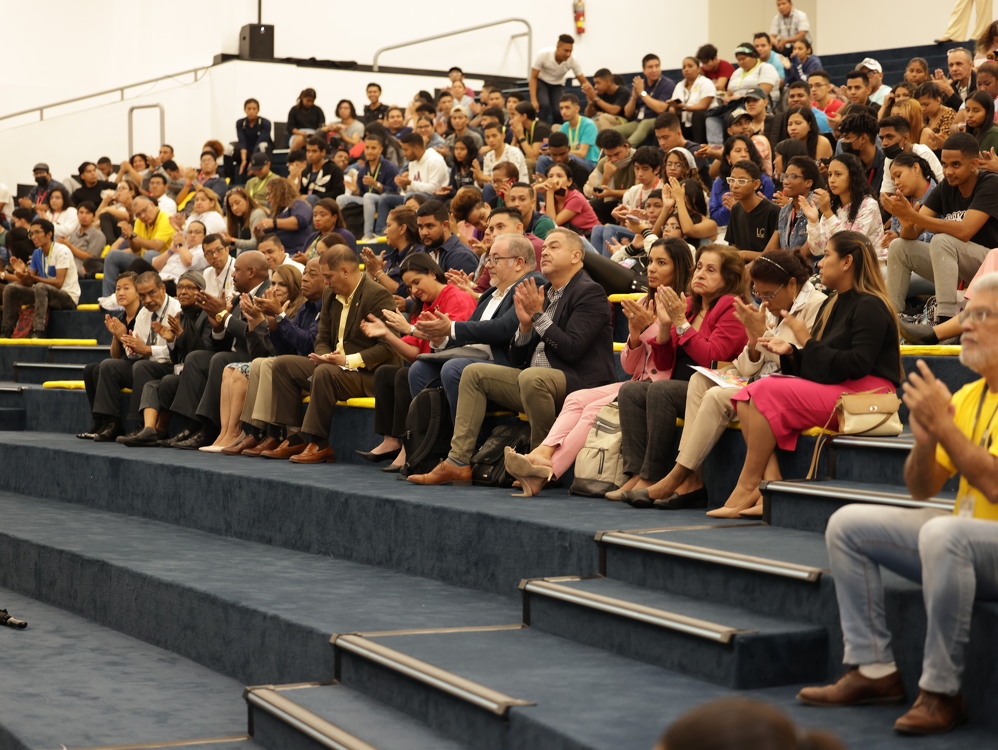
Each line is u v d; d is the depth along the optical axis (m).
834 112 9.91
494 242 5.17
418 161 10.20
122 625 4.49
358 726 2.94
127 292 7.31
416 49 14.91
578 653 3.16
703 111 10.70
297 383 5.91
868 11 16.50
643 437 4.31
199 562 4.61
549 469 4.45
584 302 4.78
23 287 9.59
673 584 3.33
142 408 6.70
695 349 4.34
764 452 3.86
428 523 4.27
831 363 3.80
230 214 9.62
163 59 14.66
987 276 2.67
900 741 2.39
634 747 2.38
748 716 0.89
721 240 7.16
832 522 2.65
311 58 14.33
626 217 6.59
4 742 3.23
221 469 5.45
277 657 3.64
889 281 5.07
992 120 6.29
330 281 5.84
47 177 12.88
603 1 15.91
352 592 4.03
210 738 3.21
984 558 2.42
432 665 3.02
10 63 14.40
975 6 13.13
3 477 6.99
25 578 5.17
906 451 3.60
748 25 17.03
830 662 2.88
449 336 5.05
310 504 4.86
